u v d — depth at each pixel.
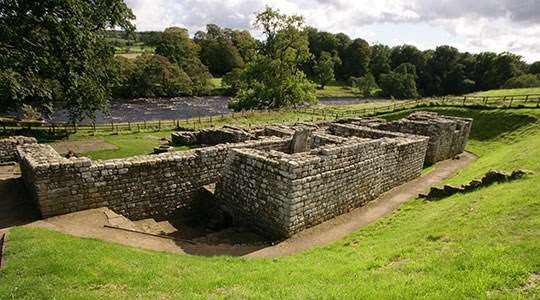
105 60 32.72
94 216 13.83
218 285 8.76
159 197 16.27
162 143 29.41
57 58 25.72
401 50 141.50
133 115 59.66
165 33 93.44
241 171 15.26
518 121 36.81
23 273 8.73
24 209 14.16
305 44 56.84
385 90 106.44
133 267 9.58
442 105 46.28
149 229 15.08
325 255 11.41
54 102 62.22
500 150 29.30
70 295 7.80
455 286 6.98
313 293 7.75
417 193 19.84
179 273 9.59
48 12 23.09
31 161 14.03
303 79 59.34
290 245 12.97
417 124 28.52
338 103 85.19
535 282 6.78
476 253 8.27
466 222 11.05
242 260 11.15
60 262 9.26
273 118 47.16
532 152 20.44
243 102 56.25
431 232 11.08
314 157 14.40
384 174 19.48
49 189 13.36
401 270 8.54
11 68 23.73
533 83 86.62
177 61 90.06
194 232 15.71
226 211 16.27
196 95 88.56
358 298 7.18
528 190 12.23
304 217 14.16
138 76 78.94
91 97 32.12
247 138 25.36
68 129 35.09
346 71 126.62
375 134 24.42
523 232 9.01
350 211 16.73
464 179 20.42
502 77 108.06
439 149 28.48
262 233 14.51
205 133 29.20
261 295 7.85
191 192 17.33
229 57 106.75
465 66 120.94
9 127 33.72
